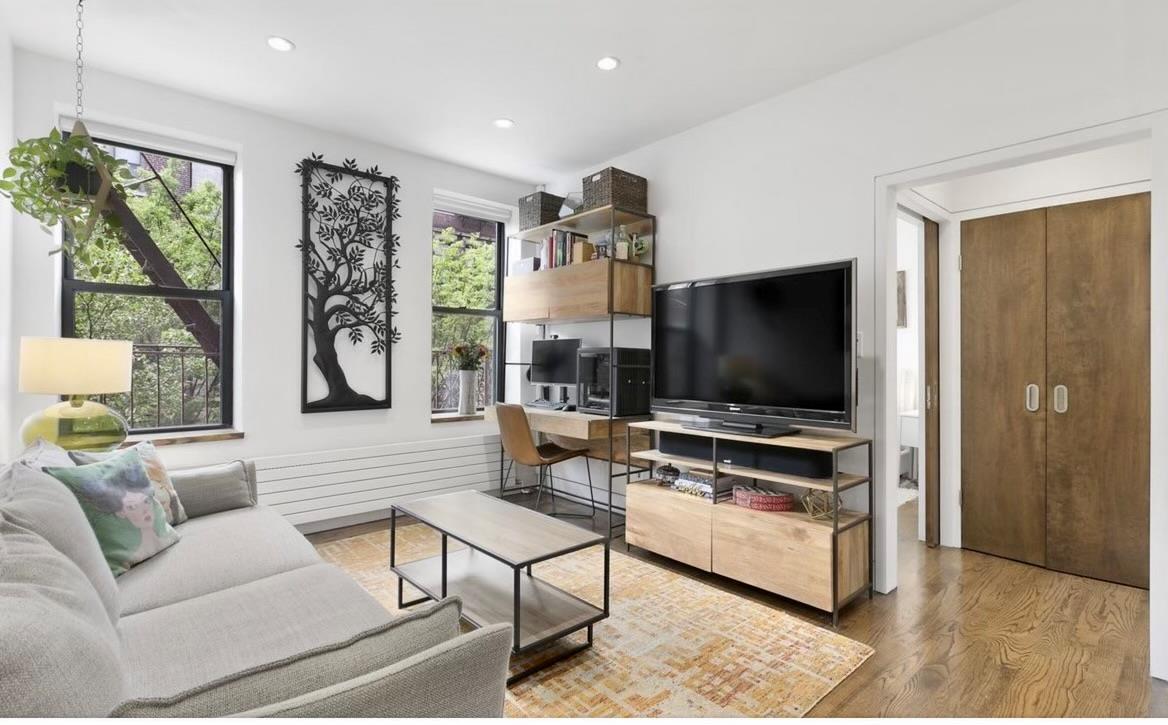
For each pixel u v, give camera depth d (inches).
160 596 67.6
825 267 107.3
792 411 111.7
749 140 134.1
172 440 126.3
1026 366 127.7
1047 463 124.6
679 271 149.8
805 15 98.4
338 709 28.4
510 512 101.5
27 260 110.0
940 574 120.7
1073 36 89.7
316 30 103.7
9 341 106.0
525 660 83.3
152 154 133.3
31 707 25.1
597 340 176.1
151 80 122.4
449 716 32.9
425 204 168.9
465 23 101.5
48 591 36.4
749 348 119.5
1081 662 84.3
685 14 98.3
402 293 164.1
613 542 143.9
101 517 72.7
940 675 80.7
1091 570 118.3
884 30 102.7
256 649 56.0
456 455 171.5
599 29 103.1
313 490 143.0
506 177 187.6
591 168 177.5
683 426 129.3
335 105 134.4
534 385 197.0
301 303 145.3
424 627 37.4
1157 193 82.2
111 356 97.8
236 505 101.7
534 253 196.2
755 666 83.0
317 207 148.3
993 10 96.8
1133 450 113.7
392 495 157.2
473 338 191.6
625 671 81.7
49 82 112.6
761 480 128.9
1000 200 131.7
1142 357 112.8
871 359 112.3
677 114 138.6
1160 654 80.0
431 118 141.6
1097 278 118.4
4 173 88.7
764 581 106.7
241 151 136.6
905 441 208.4
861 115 114.6
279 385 141.7
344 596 67.9
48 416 95.3
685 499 121.5
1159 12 82.6
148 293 131.5
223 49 110.2
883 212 111.2
